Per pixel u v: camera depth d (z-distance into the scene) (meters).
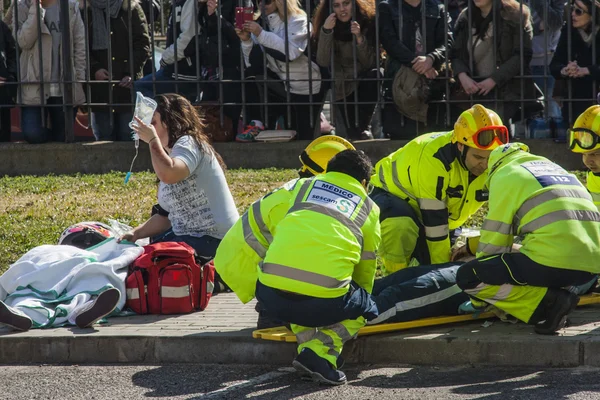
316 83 43.72
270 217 20.91
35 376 20.89
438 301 21.62
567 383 18.42
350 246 19.44
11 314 22.67
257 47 43.44
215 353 21.59
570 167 42.25
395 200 23.94
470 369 19.92
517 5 41.00
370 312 20.05
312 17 44.84
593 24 40.72
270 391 18.98
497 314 21.66
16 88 45.72
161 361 21.83
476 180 23.50
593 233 20.23
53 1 45.06
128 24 44.88
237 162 44.22
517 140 42.59
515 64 41.25
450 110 42.75
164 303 24.25
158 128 26.19
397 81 42.03
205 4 43.75
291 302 19.33
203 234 26.58
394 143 43.12
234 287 21.69
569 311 20.20
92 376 20.73
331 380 19.09
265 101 43.66
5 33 45.34
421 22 41.78
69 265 24.44
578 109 42.25
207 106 44.12
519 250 20.77
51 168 45.03
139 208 36.25
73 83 45.06
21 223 34.44
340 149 23.02
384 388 18.81
